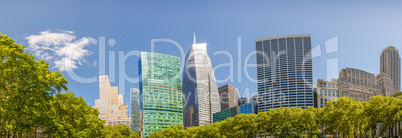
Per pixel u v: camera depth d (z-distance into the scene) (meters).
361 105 90.38
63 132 60.78
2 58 47.50
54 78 56.75
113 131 176.50
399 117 79.19
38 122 51.88
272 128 114.31
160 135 177.38
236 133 126.56
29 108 48.62
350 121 89.50
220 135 141.38
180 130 167.12
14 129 48.25
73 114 74.81
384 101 84.25
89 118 89.62
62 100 72.12
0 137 51.69
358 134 102.06
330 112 94.69
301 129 106.50
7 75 46.75
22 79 48.16
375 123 85.25
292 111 111.62
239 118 133.75
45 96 53.94
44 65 56.66
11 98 47.22
